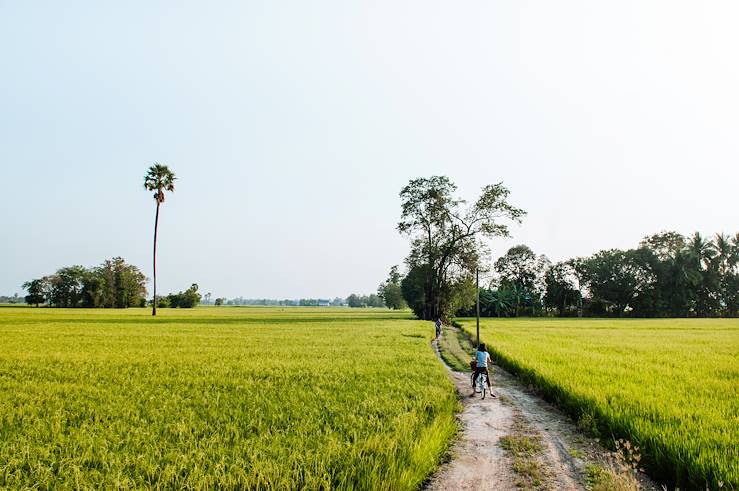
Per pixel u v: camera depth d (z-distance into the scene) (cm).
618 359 1880
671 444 741
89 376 1475
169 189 6706
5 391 1220
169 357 1991
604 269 9950
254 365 1745
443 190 6169
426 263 6325
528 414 1132
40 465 665
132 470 664
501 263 11888
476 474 714
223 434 840
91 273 11406
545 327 4906
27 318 5122
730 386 1271
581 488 661
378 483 606
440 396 1197
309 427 888
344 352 2238
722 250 9419
